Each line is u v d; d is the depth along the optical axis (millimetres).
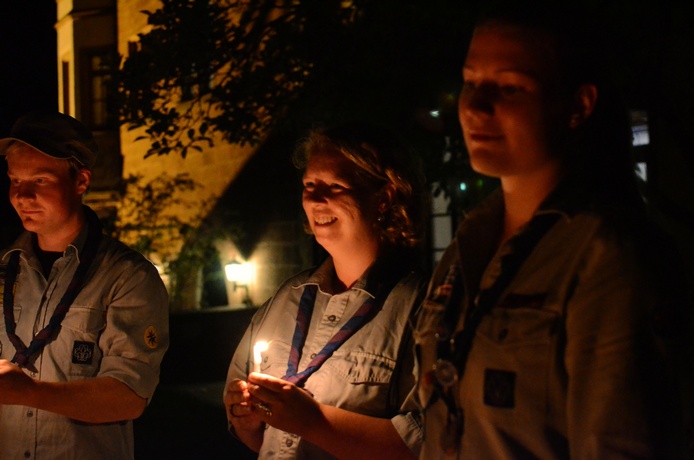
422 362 1951
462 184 5844
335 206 2695
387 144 2762
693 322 1633
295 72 6637
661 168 6816
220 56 6992
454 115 5715
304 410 2385
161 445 7516
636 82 4961
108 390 2910
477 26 1757
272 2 7289
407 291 2633
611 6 4734
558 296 1623
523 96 1672
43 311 3076
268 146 12281
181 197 14094
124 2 15133
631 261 1550
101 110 15734
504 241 1738
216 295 13547
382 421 2438
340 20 6367
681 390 1548
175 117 7184
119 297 3057
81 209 3227
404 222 2773
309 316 2756
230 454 7215
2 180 16984
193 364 11219
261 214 12477
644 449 1491
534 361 1624
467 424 1716
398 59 5996
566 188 1691
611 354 1534
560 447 1605
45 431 2953
